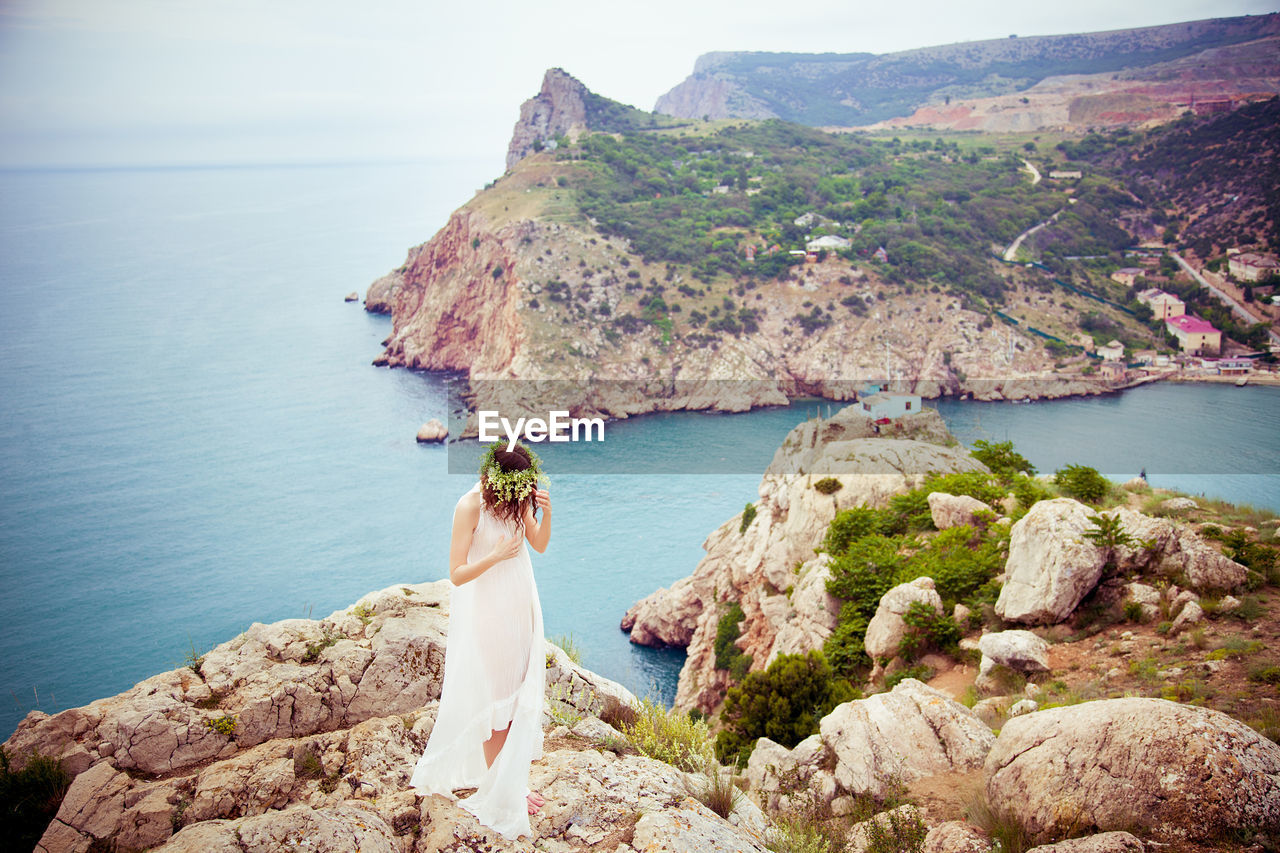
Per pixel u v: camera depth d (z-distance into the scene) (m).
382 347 195.62
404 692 7.42
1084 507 19.98
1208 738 7.48
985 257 171.38
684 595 59.25
